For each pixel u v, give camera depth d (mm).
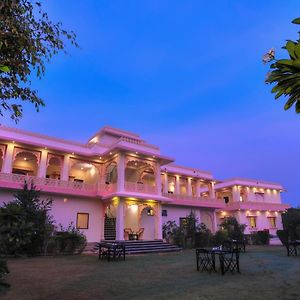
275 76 2639
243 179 40062
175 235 25062
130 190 23047
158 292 7723
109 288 8242
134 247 20656
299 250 19922
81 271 11422
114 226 25484
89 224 23219
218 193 42688
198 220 30375
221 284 8750
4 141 20828
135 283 8977
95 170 26531
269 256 17188
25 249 16734
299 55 2418
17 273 10789
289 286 8336
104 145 26359
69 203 22578
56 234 18703
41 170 22078
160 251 21094
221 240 26016
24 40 5215
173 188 33000
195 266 12914
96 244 22203
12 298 7035
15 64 5266
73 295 7398
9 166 20641
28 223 6117
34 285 8594
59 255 17938
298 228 27656
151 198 23531
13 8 5035
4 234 5781
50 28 5812
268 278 9719
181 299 6961
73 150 23750
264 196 42469
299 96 2768
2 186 19328
